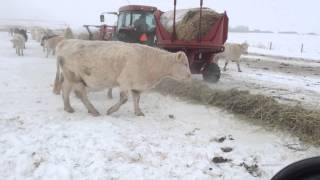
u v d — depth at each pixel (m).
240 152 6.94
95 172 5.97
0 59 20.38
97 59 8.84
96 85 9.12
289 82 15.13
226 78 15.57
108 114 9.23
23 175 5.90
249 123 8.55
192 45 13.27
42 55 23.89
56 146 6.96
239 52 18.20
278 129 8.07
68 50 9.09
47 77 14.39
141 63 8.85
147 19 16.75
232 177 5.91
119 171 6.00
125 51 8.80
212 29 13.27
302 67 21.80
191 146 7.15
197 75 15.84
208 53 13.90
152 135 7.72
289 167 3.14
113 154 6.62
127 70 8.79
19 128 7.93
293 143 7.43
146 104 10.38
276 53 36.41
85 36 25.66
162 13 15.21
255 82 14.70
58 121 8.50
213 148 7.08
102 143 7.14
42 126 8.09
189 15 13.41
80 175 5.87
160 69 9.05
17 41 23.19
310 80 16.03
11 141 7.15
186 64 9.19
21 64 18.28
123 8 17.17
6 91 11.62
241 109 9.27
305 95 12.15
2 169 6.06
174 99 10.96
